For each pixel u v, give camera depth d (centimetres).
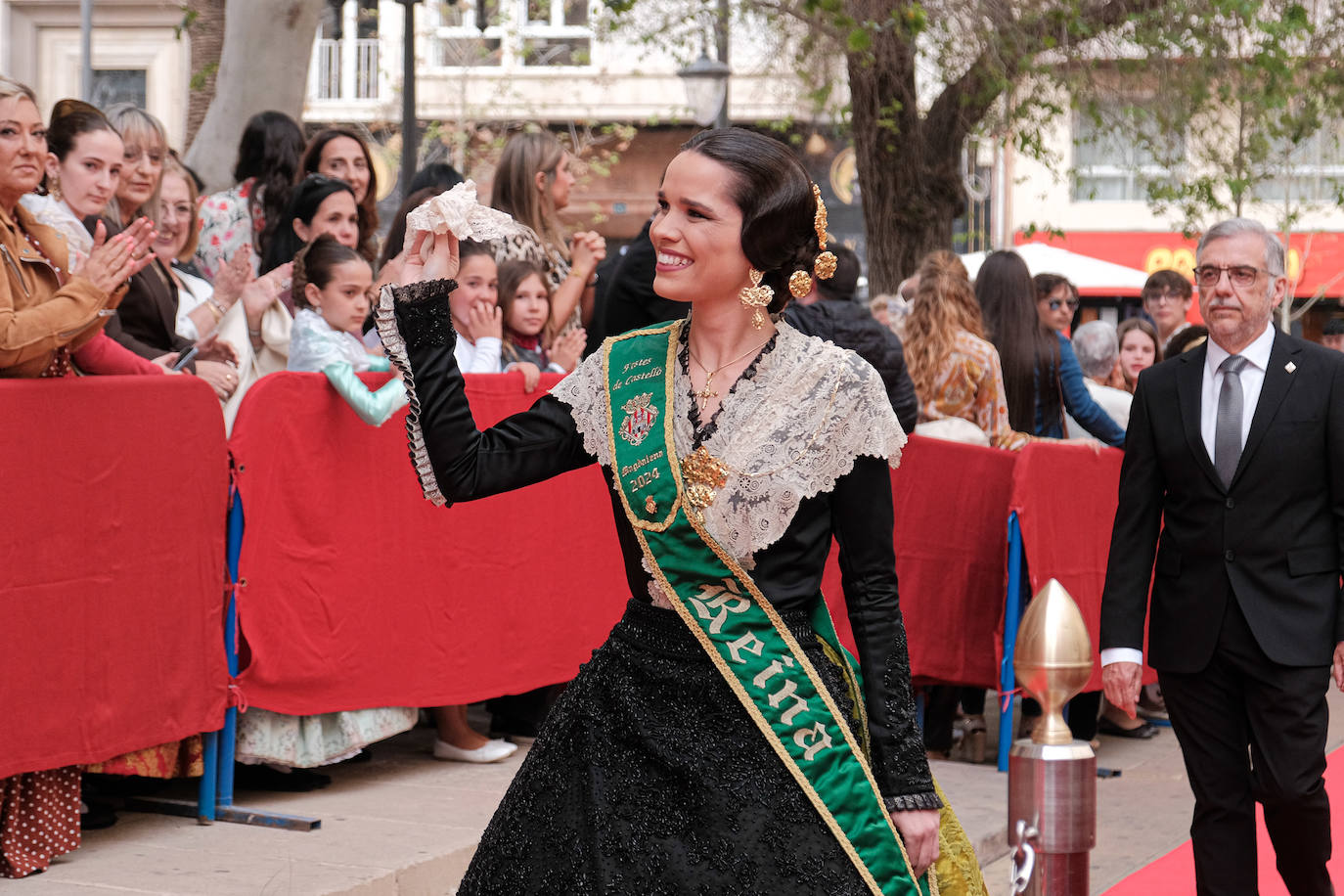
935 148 1338
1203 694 425
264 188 642
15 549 381
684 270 266
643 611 271
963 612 646
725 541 263
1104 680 439
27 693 386
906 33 1205
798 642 266
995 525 655
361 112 2227
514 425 276
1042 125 1325
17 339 382
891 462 271
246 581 451
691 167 265
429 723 621
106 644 407
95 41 1767
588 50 2272
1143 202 2317
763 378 268
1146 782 680
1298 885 427
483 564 537
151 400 420
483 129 2203
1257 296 423
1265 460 417
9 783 393
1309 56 1273
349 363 500
